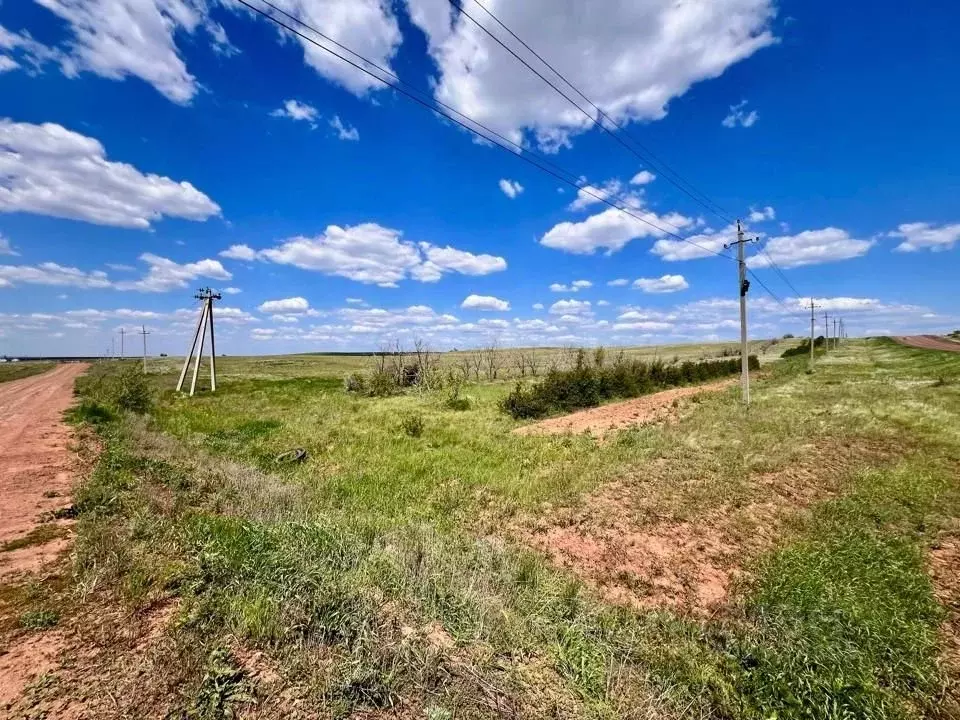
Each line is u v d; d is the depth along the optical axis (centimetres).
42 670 329
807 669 413
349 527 688
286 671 341
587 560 695
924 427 1460
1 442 1187
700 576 645
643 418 1914
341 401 2525
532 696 354
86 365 8206
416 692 340
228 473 997
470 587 504
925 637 464
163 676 326
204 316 3152
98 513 656
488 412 2136
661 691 395
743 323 2023
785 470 1064
